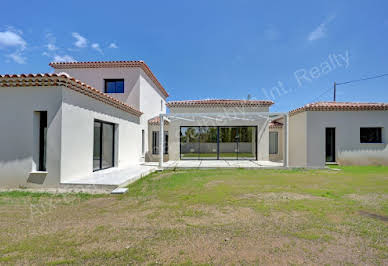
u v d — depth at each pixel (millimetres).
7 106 6719
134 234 3377
